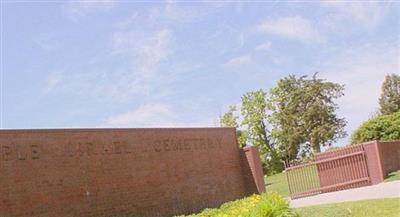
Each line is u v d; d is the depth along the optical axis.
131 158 19.27
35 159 15.86
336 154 23.52
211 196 22.69
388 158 24.20
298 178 24.59
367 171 22.69
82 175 17.19
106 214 17.66
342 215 12.75
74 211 16.61
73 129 17.36
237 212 11.52
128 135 19.45
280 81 61.56
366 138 36.69
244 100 51.59
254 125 51.31
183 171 21.56
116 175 18.45
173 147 21.44
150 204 19.52
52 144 16.50
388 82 67.44
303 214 13.34
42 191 15.80
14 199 15.01
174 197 20.72
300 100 60.56
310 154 57.12
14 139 15.44
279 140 55.88
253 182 25.02
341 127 60.91
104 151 18.25
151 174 19.97
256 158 25.27
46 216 15.73
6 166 15.03
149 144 20.30
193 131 22.84
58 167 16.48
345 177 23.12
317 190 23.44
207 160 23.14
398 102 65.62
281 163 52.44
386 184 20.52
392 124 36.28
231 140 25.17
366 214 12.52
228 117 51.47
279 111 59.72
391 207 12.88
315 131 58.84
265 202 10.73
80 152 17.36
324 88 60.94
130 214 18.56
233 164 24.80
